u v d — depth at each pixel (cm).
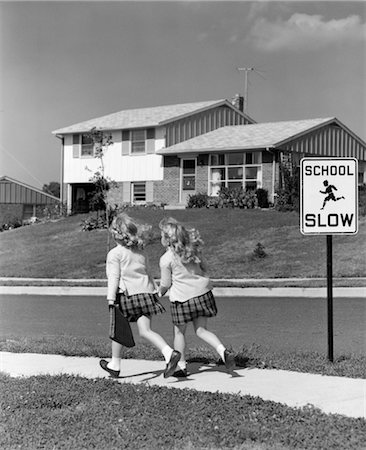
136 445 544
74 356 916
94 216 3222
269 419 592
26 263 2411
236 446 536
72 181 3775
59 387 712
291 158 3131
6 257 2541
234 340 1039
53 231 3022
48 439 564
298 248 2259
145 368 828
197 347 970
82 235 2872
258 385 731
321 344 993
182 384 741
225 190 3144
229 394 673
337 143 3241
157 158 3525
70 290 1802
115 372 773
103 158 3688
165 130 3512
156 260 2280
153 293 776
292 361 832
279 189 3005
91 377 780
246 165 3222
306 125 3247
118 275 764
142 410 625
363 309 1359
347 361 837
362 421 588
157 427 579
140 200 3588
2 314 1371
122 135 3634
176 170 3466
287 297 1599
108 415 616
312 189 834
